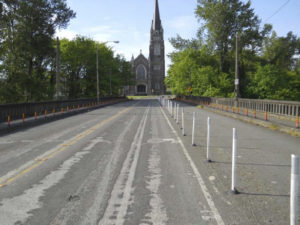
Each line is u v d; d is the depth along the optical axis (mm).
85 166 7102
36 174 6434
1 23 35438
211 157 8039
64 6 39125
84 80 56281
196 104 43531
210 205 4562
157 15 137625
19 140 11461
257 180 5883
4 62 36750
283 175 6238
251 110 24203
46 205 4617
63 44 53688
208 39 51625
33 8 36969
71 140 11180
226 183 5691
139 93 138000
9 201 4809
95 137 11891
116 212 4316
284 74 54062
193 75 57250
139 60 136375
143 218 4098
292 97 48781
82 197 4957
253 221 3982
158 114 25172
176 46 58719
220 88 50938
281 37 70312
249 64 56312
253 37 50375
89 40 57281
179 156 8180
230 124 16922
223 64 54594
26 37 36688
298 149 9211
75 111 28422
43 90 39188
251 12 49656
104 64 63000
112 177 6141
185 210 4371
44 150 9219
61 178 6105
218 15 48719
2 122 17516
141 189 5352
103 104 46094
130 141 10828
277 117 18375
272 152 8727
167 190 5285
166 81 75188
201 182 5758
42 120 20125
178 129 14453
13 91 35156
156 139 11273
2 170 6820
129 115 24141
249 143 10359
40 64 42312
